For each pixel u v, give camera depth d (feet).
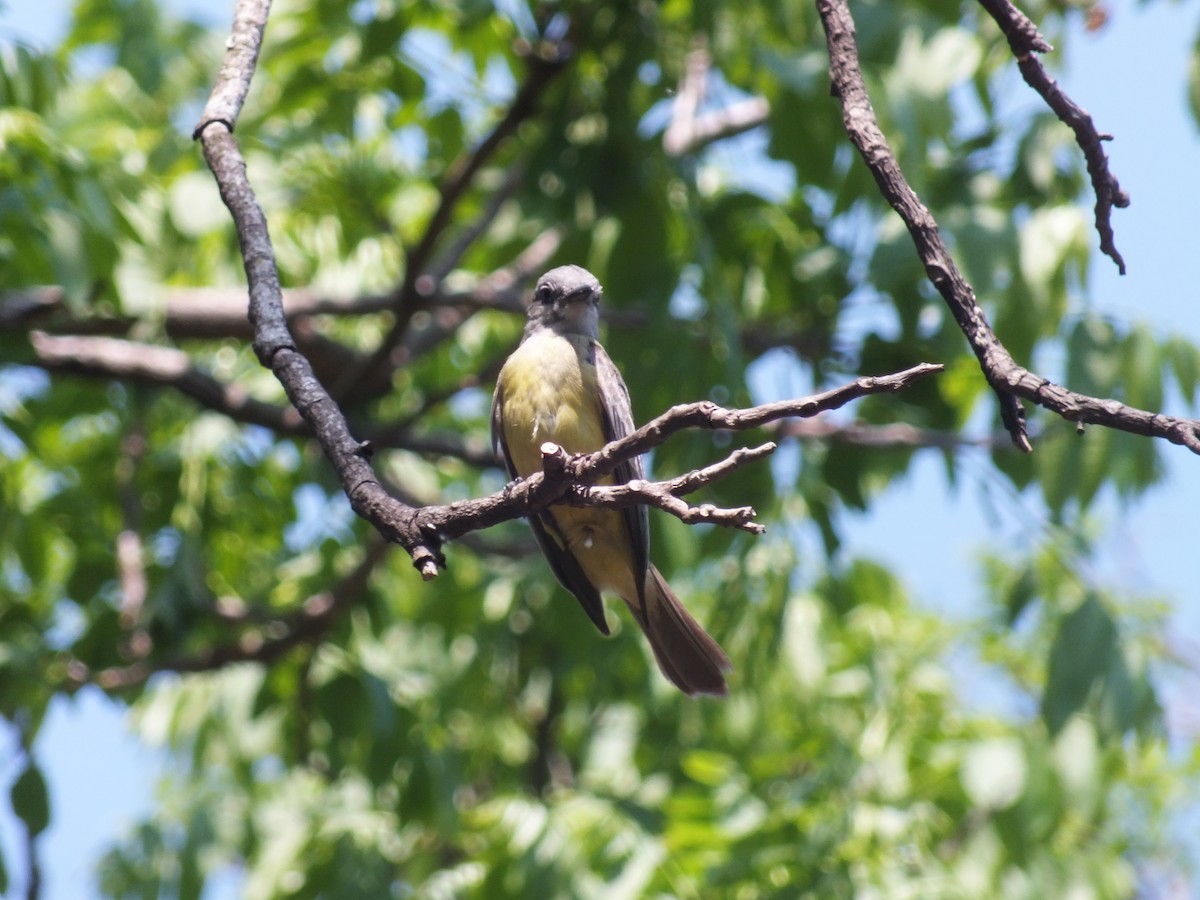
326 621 40.96
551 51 37.96
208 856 41.27
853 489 38.37
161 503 44.86
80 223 32.27
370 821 39.55
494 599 45.03
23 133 32.17
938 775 38.78
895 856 36.81
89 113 42.09
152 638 41.75
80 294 31.68
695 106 40.88
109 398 43.78
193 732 45.19
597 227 39.83
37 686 39.22
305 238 45.57
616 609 42.24
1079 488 35.58
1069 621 35.29
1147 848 44.86
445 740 42.32
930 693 43.70
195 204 37.65
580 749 49.60
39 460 42.68
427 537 16.63
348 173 41.75
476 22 37.76
